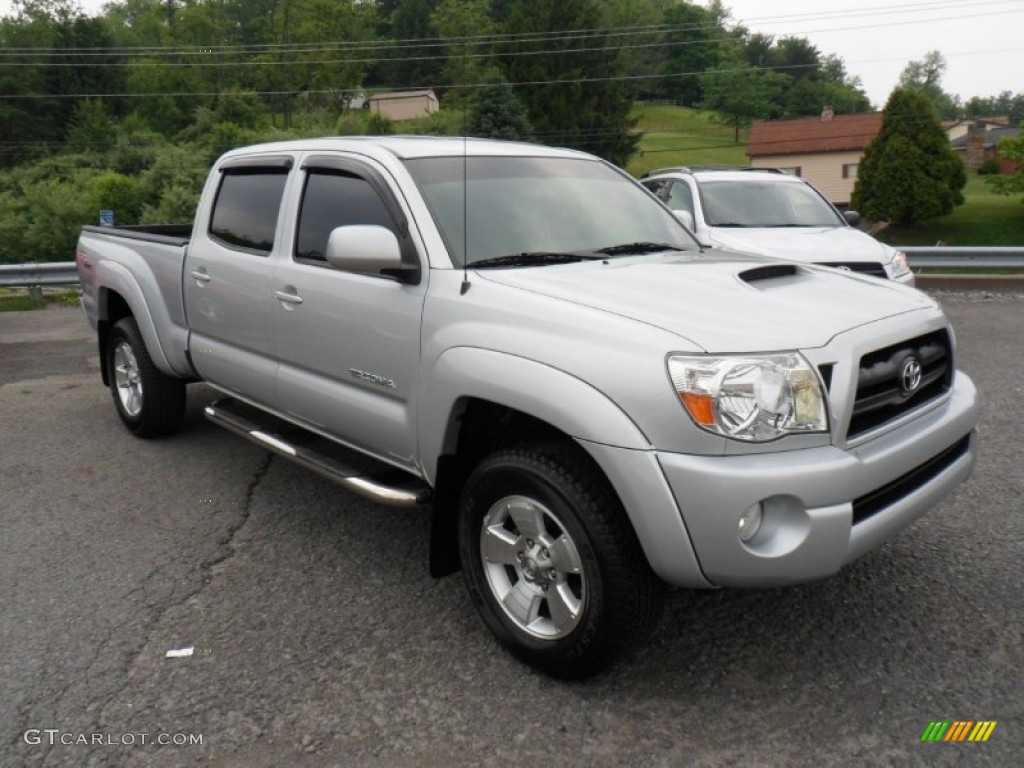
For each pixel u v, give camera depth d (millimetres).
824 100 105500
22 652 3277
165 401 5684
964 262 12297
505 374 2969
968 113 164625
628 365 2705
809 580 2691
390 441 3625
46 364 8609
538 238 3721
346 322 3734
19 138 75000
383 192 3709
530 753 2678
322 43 81188
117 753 2709
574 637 2900
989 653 3139
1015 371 7301
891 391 2992
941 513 4348
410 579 3844
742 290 3199
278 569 3953
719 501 2576
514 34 56812
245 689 3029
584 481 2822
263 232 4406
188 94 79938
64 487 5039
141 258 5469
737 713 2844
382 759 2666
